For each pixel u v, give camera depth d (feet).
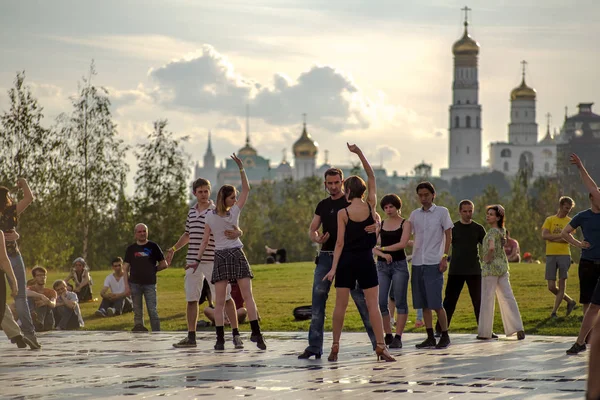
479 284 59.41
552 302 81.05
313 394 34.22
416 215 53.11
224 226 51.03
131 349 53.16
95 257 258.37
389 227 53.47
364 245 44.96
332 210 46.68
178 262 256.32
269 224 458.50
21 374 41.37
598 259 51.52
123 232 263.90
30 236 214.48
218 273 51.26
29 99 214.07
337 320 45.60
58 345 56.39
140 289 68.69
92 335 64.80
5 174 210.38
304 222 438.40
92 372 41.83
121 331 69.36
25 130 213.05
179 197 259.39
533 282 102.78
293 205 455.63
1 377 40.32
